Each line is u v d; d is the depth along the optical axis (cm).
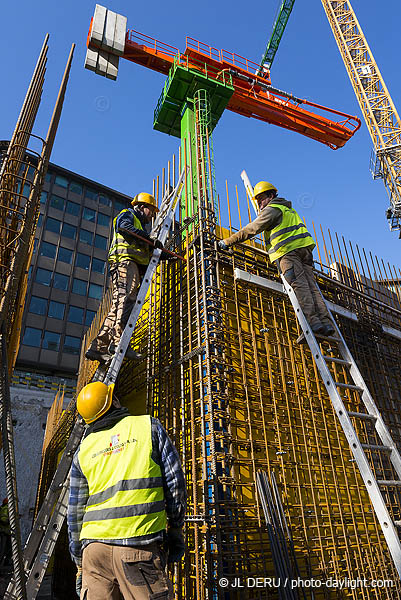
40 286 3591
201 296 566
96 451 236
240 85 1585
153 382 637
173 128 1427
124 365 757
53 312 3556
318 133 1708
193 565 461
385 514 311
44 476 1376
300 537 486
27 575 298
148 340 681
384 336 806
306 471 544
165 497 226
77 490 238
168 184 680
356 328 757
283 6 3042
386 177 3453
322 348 680
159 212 610
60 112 442
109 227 4203
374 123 3516
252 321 574
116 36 1351
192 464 476
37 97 438
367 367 711
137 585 195
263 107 1602
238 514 450
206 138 790
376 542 566
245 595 412
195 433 509
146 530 208
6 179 371
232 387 517
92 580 205
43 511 336
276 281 670
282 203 518
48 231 3838
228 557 423
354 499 582
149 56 1420
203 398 493
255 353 557
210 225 620
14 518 258
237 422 497
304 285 473
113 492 216
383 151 3406
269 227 513
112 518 210
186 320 602
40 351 3353
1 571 924
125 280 491
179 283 644
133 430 236
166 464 227
